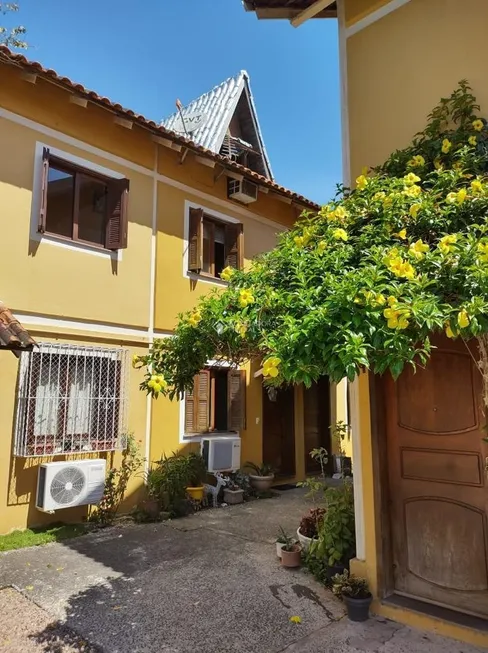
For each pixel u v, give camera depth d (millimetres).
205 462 8734
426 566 4098
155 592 4543
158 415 8375
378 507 4254
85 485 6801
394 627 3857
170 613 4098
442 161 4145
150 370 4625
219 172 9852
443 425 4125
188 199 9367
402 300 2557
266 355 2889
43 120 7184
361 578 4227
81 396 7250
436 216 3312
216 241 10180
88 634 3734
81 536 6449
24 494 6488
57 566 5246
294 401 11281
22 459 6520
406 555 4223
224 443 9000
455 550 3961
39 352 6797
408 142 4609
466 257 2658
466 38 4340
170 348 4023
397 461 4363
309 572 5031
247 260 10445
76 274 7414
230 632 3777
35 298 6867
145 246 8484
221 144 11852
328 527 4809
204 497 8383
